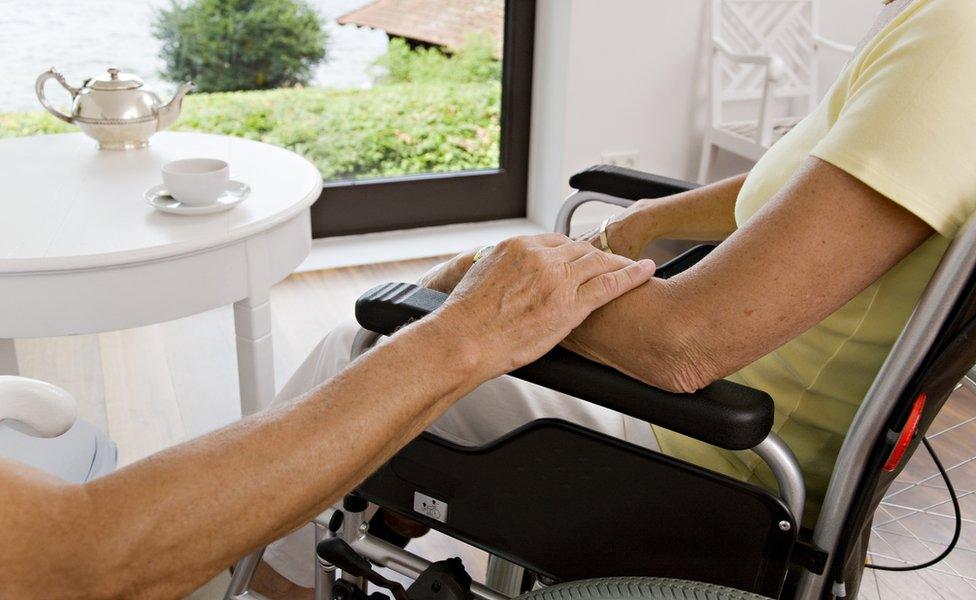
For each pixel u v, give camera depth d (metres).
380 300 0.82
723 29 3.00
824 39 3.02
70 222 1.35
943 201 0.68
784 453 0.75
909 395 0.72
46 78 1.71
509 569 1.02
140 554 0.54
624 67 2.92
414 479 0.91
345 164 3.04
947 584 1.51
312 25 2.85
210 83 2.82
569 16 2.79
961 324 0.69
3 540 0.50
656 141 3.07
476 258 0.94
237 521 0.56
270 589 1.22
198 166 1.47
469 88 3.08
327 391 0.63
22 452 1.22
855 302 0.82
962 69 0.69
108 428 1.94
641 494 0.82
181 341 2.32
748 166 3.21
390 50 2.96
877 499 0.82
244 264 1.39
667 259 1.54
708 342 0.74
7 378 0.71
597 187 1.33
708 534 0.81
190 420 1.98
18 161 1.63
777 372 0.91
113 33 2.65
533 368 0.77
